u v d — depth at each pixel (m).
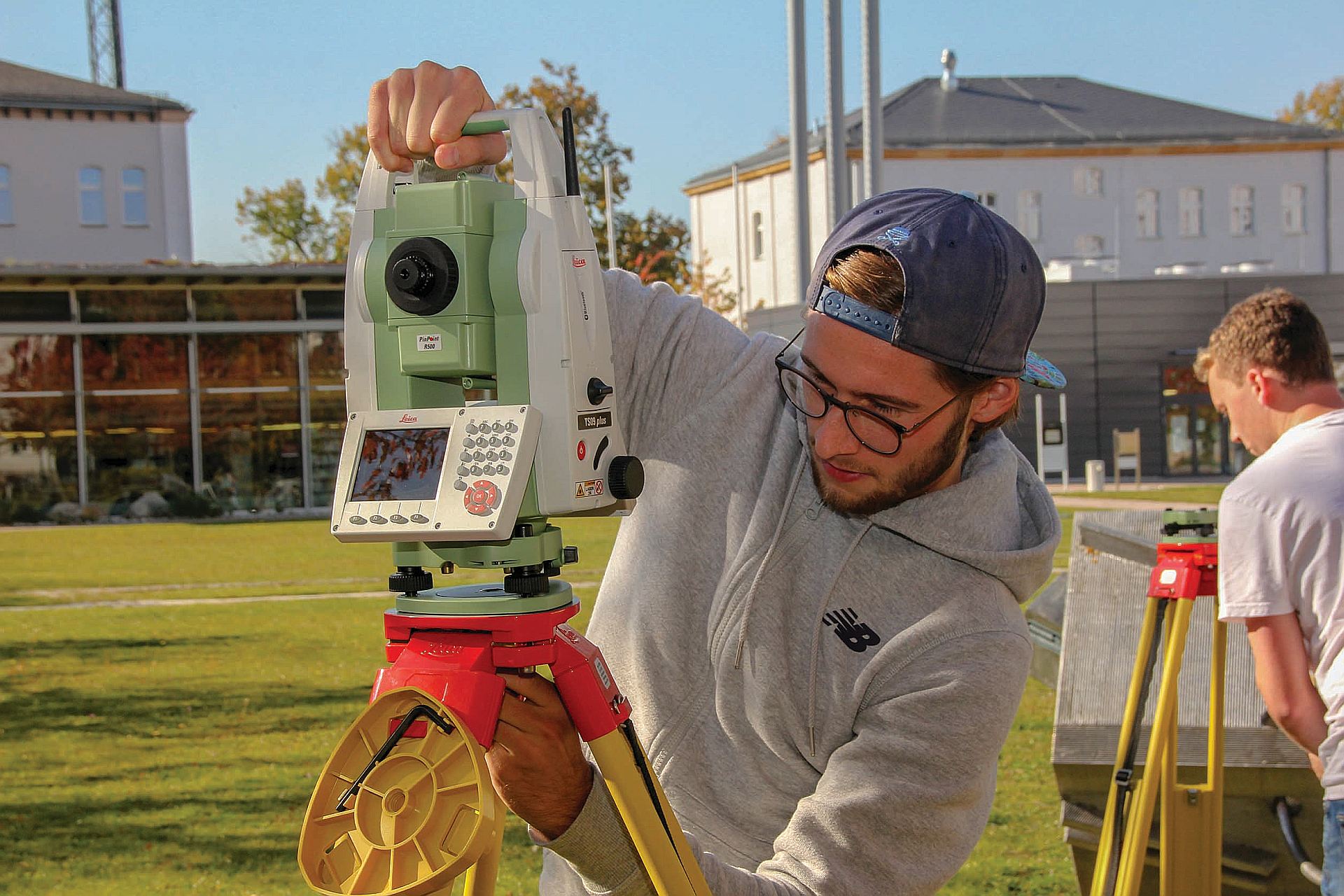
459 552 1.42
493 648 1.36
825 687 1.78
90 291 27.42
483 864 1.33
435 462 1.41
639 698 1.90
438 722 1.31
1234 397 2.99
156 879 4.69
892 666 1.74
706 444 1.92
